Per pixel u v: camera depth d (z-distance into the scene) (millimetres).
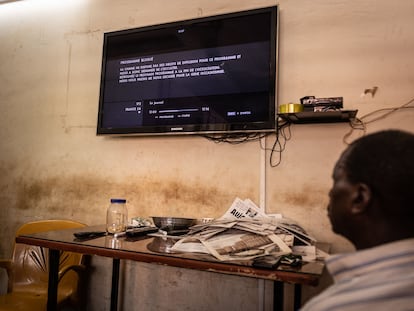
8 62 2742
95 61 2439
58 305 1818
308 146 1821
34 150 2547
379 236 562
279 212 1834
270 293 1812
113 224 1741
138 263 2111
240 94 1902
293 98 1869
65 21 2584
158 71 2113
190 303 1969
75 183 2375
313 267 1042
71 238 1474
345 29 1822
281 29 1933
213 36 2002
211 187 1990
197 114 1984
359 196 582
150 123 2094
